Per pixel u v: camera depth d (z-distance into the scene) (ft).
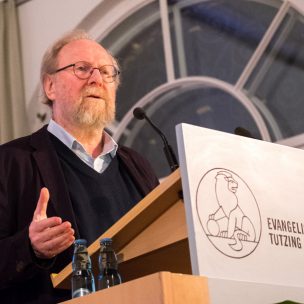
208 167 11.14
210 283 10.36
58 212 16.49
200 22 41.14
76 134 19.20
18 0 44.62
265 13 39.19
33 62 43.37
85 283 12.02
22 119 42.37
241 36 39.73
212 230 10.74
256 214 11.37
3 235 16.21
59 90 19.49
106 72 19.69
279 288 11.07
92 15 42.63
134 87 42.04
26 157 17.63
